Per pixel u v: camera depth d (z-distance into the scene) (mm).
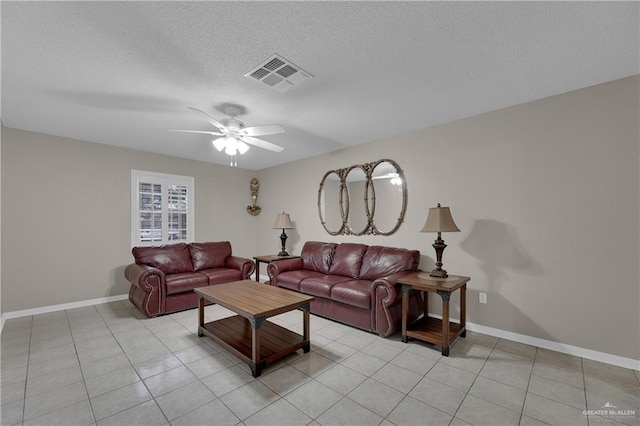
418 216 3533
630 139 2271
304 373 2199
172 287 3578
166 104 2756
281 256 4797
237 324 2992
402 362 2369
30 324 3223
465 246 3113
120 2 1484
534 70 2189
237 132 2771
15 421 1662
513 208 2811
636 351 2223
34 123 3303
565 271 2529
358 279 3635
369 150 4062
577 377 2123
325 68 2145
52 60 2014
